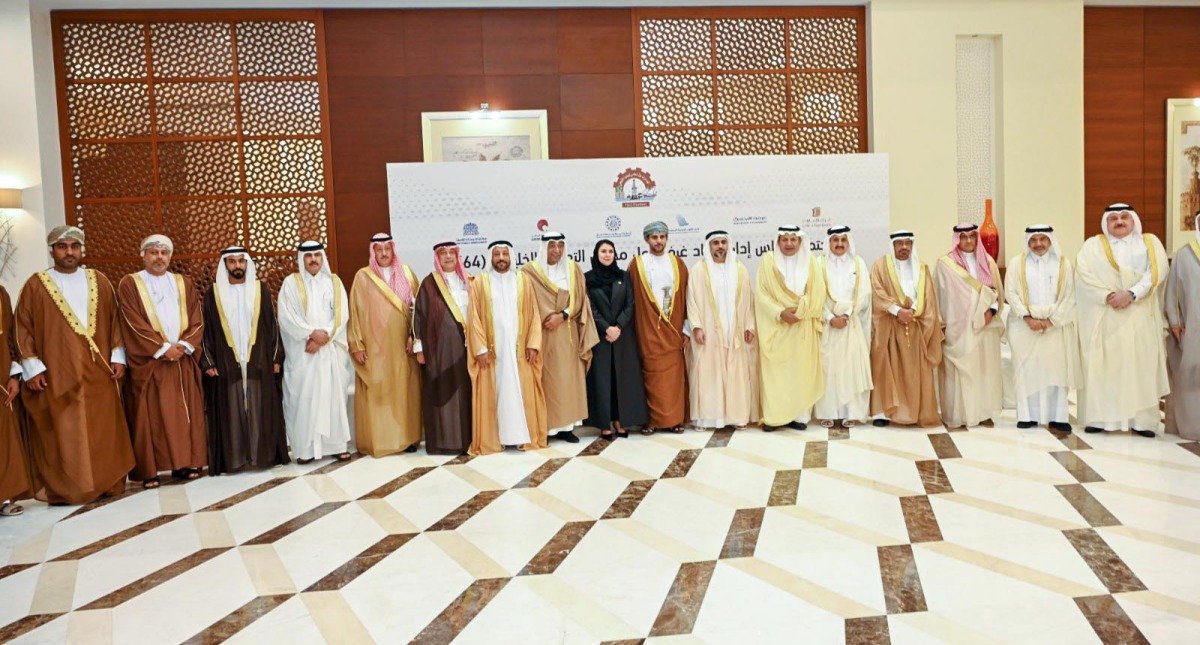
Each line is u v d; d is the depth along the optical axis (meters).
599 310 3.91
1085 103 5.72
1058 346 3.78
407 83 5.24
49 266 4.82
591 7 5.34
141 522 2.97
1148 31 5.74
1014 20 5.49
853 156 5.20
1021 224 5.59
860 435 3.84
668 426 3.96
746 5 5.41
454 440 3.77
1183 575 2.14
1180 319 3.58
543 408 3.85
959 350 3.88
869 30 5.45
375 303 3.78
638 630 1.94
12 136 4.74
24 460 3.22
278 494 3.26
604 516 2.79
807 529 2.58
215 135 5.14
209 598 2.23
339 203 5.24
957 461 3.32
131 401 3.48
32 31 4.73
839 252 4.02
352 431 4.18
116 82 5.03
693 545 2.48
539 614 2.04
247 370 3.61
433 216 4.89
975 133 5.65
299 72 5.19
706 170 5.07
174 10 5.03
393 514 2.91
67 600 2.25
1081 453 3.38
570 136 5.38
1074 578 2.15
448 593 2.20
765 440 3.81
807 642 1.85
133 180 5.10
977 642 1.83
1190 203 5.82
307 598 2.20
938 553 2.35
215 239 5.18
